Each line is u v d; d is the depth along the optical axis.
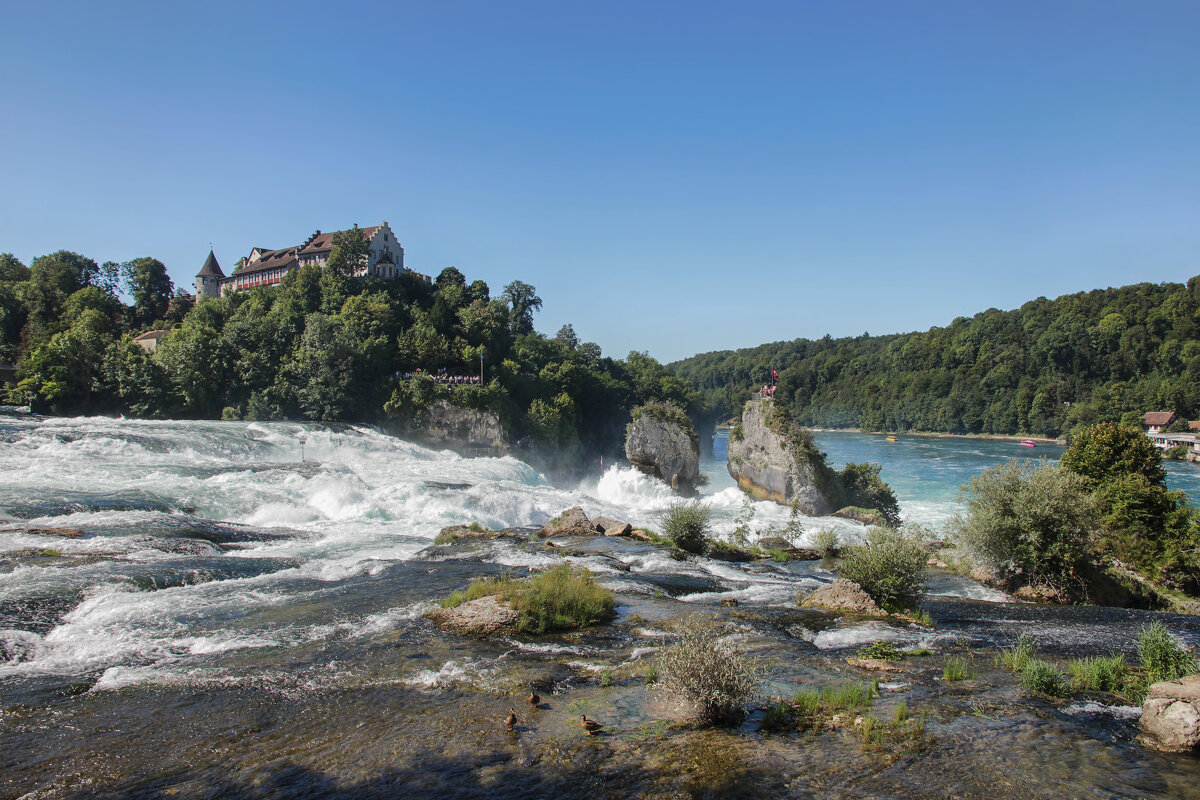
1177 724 10.05
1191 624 19.17
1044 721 10.90
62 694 12.20
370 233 136.00
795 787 8.64
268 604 18.17
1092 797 8.45
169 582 19.94
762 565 28.06
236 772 9.30
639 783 8.78
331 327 93.50
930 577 28.12
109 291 142.12
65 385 79.12
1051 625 18.61
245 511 34.31
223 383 88.19
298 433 61.31
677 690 11.21
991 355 192.75
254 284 140.25
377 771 9.24
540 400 105.88
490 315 123.94
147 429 54.19
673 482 69.12
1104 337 179.50
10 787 8.92
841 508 55.09
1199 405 144.25
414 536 31.50
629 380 161.75
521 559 25.36
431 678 12.87
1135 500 36.22
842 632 16.58
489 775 9.06
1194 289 199.25
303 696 12.05
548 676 12.94
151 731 10.66
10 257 142.38
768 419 59.62
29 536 23.52
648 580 22.38
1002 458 117.81
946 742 10.01
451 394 92.69
